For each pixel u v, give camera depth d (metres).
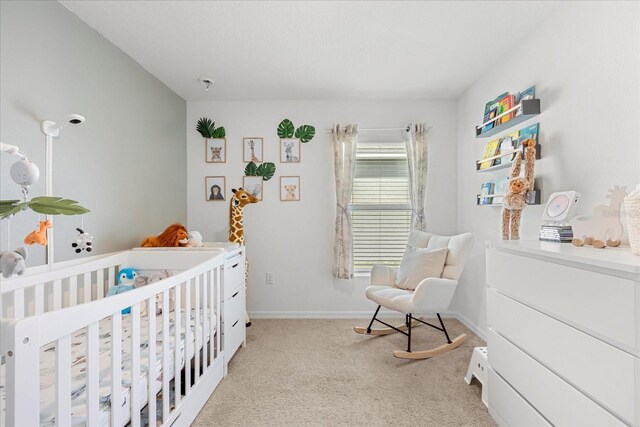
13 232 1.53
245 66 2.66
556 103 1.91
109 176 2.22
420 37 2.23
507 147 2.33
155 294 1.28
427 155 3.36
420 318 3.37
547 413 1.29
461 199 3.31
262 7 1.90
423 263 2.71
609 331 1.02
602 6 1.58
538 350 1.35
